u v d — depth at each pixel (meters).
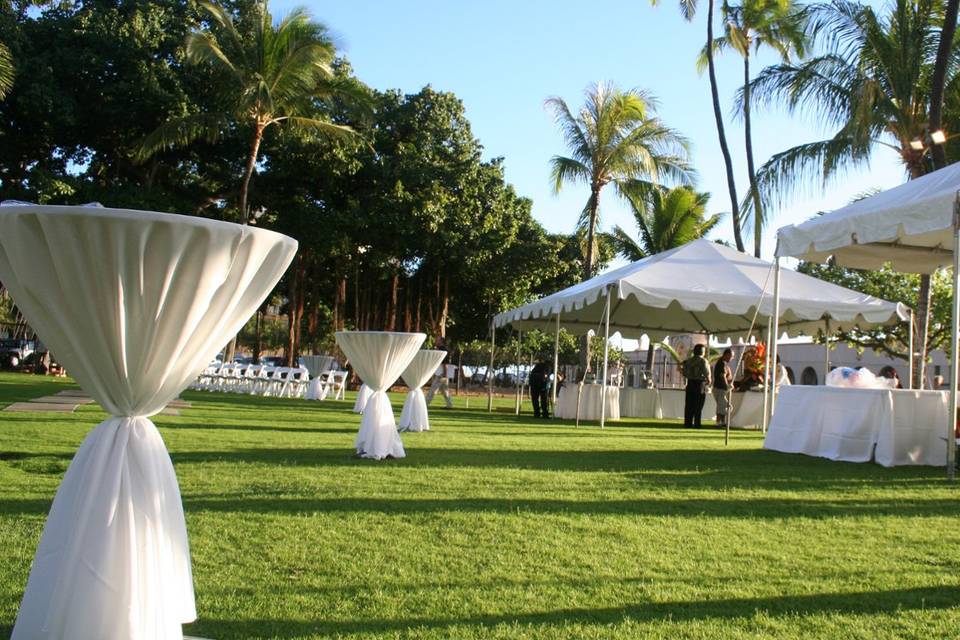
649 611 3.00
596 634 2.72
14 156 24.23
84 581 2.30
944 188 7.24
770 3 20.98
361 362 7.38
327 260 31.20
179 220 2.26
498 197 30.72
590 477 6.38
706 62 23.14
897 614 3.03
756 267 14.05
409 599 3.06
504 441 9.62
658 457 8.27
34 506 4.39
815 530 4.51
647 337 21.59
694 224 27.97
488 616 2.89
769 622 2.89
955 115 14.73
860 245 9.66
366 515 4.53
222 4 24.80
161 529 2.46
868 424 8.20
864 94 13.76
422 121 30.06
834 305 12.77
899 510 5.23
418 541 3.97
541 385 16.39
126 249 2.26
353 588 3.18
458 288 35.12
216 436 8.63
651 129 23.62
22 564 3.31
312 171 26.48
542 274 32.97
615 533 4.28
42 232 2.21
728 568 3.64
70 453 6.60
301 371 21.17
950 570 3.68
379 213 27.39
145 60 22.98
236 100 22.31
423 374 10.87
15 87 21.94
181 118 22.33
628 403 18.00
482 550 3.83
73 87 23.08
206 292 2.39
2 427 8.38
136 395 2.45
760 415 15.17
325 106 25.16
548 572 3.49
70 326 2.32
